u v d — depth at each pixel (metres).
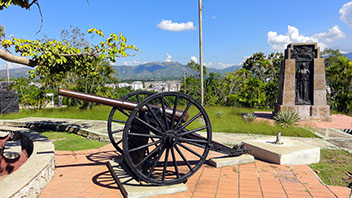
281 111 11.70
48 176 4.01
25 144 6.12
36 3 4.39
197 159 5.26
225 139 7.45
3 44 5.05
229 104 24.64
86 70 6.85
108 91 15.74
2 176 4.79
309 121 11.28
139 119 3.62
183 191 3.69
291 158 5.01
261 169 4.66
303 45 11.85
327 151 6.15
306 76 11.71
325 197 3.44
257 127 9.15
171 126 3.80
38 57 5.20
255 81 20.06
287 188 3.76
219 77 31.03
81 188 3.80
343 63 19.91
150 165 4.34
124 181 3.82
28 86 16.84
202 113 3.96
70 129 8.87
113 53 5.24
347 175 4.56
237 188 3.79
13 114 13.91
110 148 6.34
